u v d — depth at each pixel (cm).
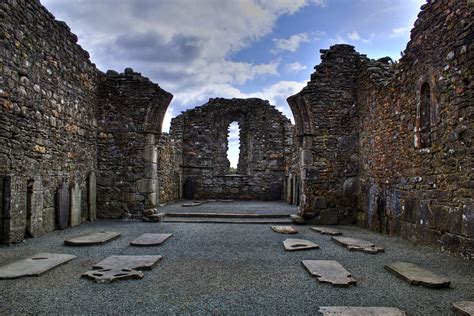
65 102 913
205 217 1149
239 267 551
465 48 602
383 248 680
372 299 409
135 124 1109
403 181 805
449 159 638
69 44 939
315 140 1095
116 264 534
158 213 1127
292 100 1121
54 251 639
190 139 2023
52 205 851
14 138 703
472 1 586
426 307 385
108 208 1093
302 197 1095
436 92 682
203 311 372
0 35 664
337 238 783
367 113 1023
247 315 363
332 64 1105
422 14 738
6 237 678
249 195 2005
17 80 714
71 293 419
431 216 693
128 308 377
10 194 679
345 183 1088
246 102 2058
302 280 483
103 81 1120
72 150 948
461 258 600
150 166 1100
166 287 449
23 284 449
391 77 909
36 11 783
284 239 796
